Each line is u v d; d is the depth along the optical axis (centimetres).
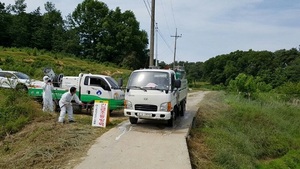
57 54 6688
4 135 1133
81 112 1617
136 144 945
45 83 1441
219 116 1894
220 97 3062
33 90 1620
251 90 3216
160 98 1120
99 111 1197
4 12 7750
